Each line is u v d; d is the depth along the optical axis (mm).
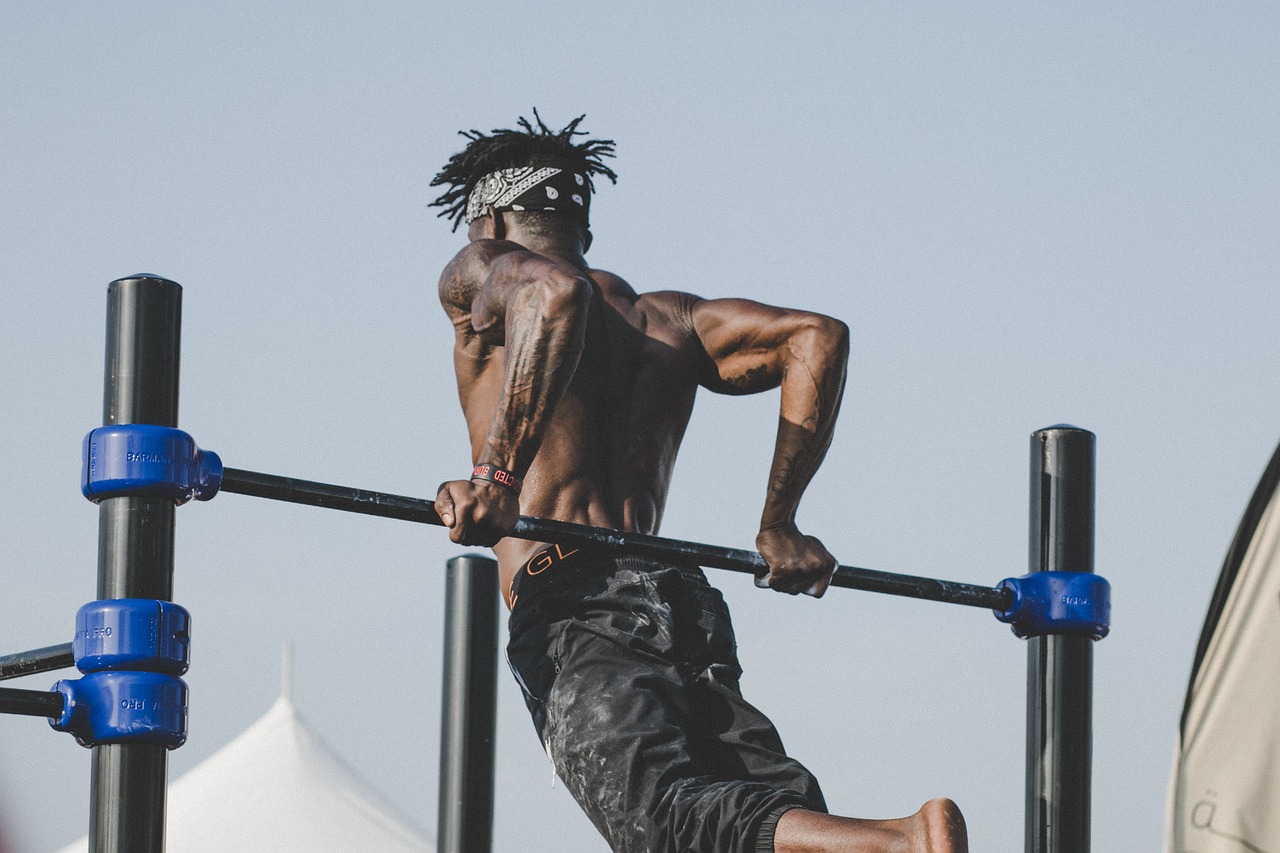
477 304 7320
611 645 7211
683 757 6824
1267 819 5305
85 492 6488
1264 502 5512
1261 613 5426
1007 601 8352
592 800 6871
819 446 7684
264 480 6578
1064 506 8492
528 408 6848
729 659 7453
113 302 6594
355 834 17859
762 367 7836
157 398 6523
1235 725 5391
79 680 6293
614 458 7723
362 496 6711
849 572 7785
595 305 7855
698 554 7359
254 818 17719
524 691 7457
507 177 8148
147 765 6250
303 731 19125
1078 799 8281
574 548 7453
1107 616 8422
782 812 6188
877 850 5805
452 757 8688
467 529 6762
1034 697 8414
